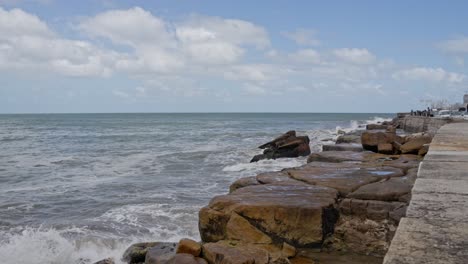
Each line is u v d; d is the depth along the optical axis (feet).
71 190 47.96
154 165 69.31
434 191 13.17
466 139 32.76
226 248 18.12
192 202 39.24
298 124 272.10
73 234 30.71
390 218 20.57
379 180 26.07
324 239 20.68
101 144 117.60
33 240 29.73
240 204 20.94
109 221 33.60
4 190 48.60
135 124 272.92
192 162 72.13
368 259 19.85
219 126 241.35
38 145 115.34
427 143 39.19
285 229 20.45
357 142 63.46
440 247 8.45
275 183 26.16
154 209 36.58
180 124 271.90
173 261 17.52
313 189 23.91
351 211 21.47
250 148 93.25
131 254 24.40
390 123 141.38
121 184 51.03
